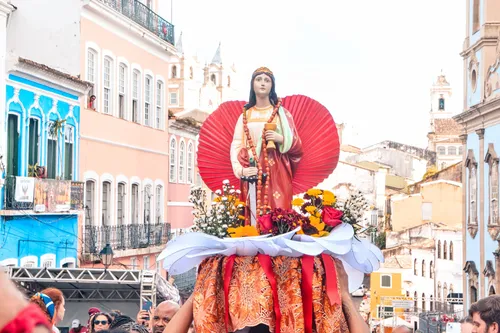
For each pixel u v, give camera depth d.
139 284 24.27
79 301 25.83
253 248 4.64
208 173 10.84
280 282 4.62
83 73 31.61
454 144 131.38
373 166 86.75
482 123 36.16
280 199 10.48
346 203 7.98
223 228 10.23
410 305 53.72
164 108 40.72
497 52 33.81
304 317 4.57
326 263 4.63
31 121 27.41
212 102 97.31
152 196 39.00
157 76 39.66
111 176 34.12
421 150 107.69
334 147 10.66
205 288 4.68
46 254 28.17
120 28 34.91
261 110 10.66
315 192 5.30
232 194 10.62
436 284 61.06
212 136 10.87
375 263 5.05
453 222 68.31
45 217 28.05
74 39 30.92
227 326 4.59
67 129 30.12
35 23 30.56
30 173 27.05
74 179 30.64
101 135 33.19
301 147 10.62
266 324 4.54
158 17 38.97
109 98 34.34
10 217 25.86
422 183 72.75
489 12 35.69
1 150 25.02
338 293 4.54
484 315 6.63
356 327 4.65
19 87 26.33
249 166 10.48
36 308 2.44
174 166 43.03
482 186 36.25
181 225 44.03
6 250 25.62
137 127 37.12
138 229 35.47
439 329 35.69
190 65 91.88
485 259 35.72
